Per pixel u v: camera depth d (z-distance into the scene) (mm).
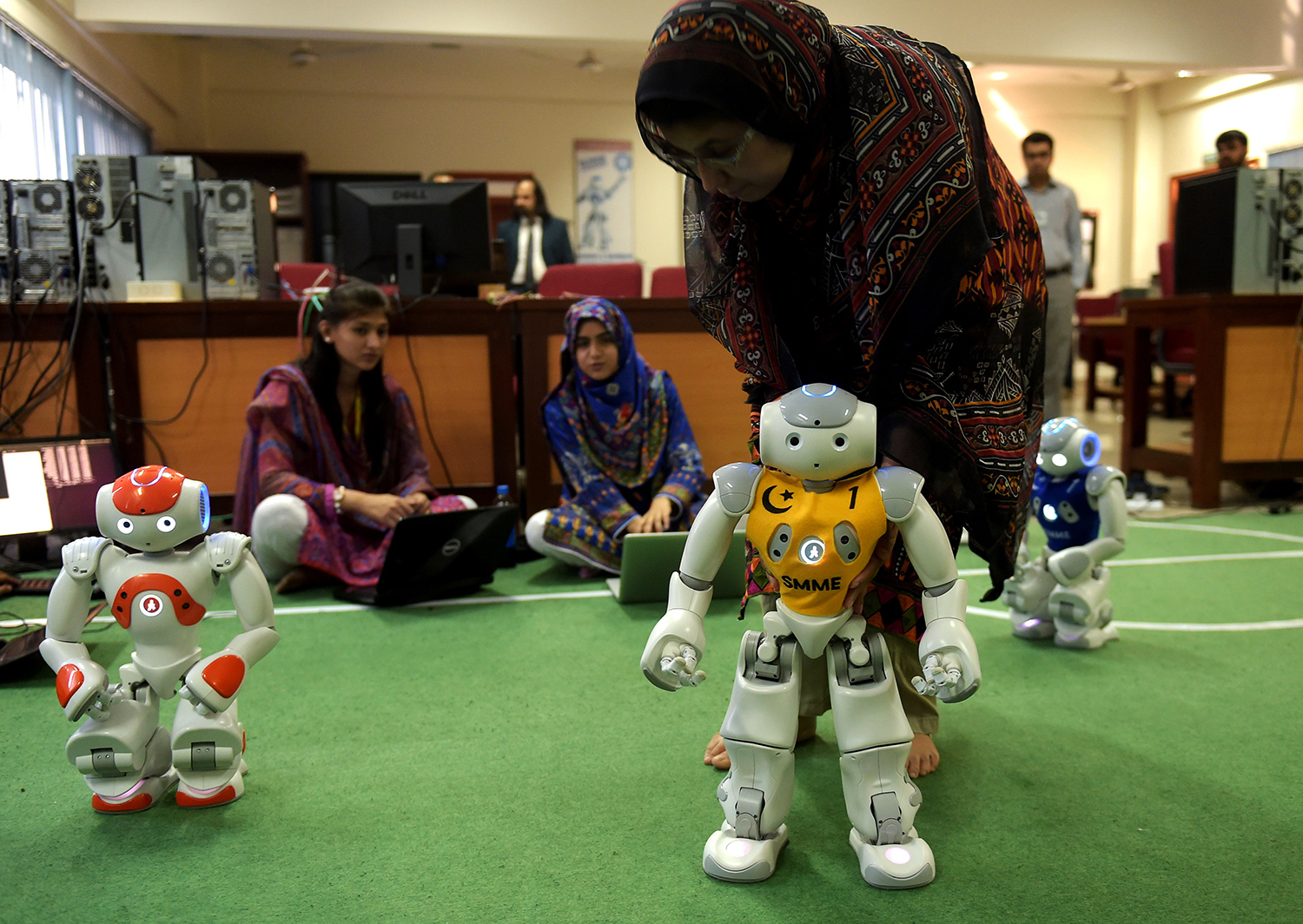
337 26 6000
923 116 1210
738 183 1200
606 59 9031
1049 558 2305
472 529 2654
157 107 8008
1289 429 3934
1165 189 10250
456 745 1690
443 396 3391
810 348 1436
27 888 1240
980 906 1186
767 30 1092
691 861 1301
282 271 4449
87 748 1405
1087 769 1571
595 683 2006
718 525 1237
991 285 1261
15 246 3295
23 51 5422
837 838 1365
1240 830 1363
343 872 1277
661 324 3492
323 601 2721
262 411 2812
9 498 2492
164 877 1268
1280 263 3869
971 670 1115
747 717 1265
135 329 3219
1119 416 7797
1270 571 2891
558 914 1177
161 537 1408
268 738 1728
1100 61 6758
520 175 9258
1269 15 6910
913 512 1162
